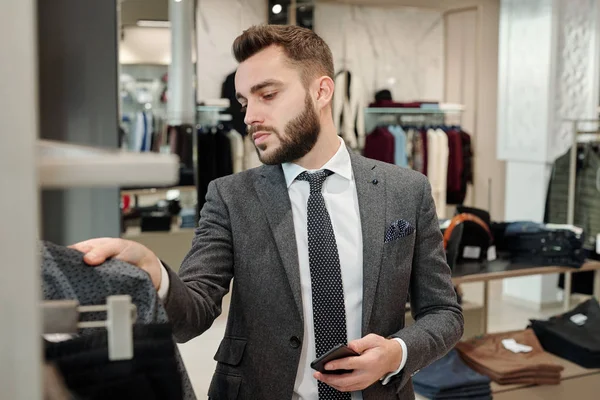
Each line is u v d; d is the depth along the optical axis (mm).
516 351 3129
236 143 5621
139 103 4043
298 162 1484
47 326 729
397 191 1506
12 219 542
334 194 1477
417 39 6656
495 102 6852
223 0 5746
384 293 1427
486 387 2844
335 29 6328
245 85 1393
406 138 6324
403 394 1465
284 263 1411
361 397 1402
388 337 1410
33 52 542
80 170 587
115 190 3693
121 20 3898
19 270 547
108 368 784
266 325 1417
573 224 4965
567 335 3242
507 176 6082
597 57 5719
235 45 1424
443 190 6402
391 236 1449
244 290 1438
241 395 1426
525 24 5801
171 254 4164
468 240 3633
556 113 5676
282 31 1395
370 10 6441
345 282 1430
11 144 538
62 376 756
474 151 6730
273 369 1405
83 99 3494
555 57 5609
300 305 1401
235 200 1478
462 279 3297
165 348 817
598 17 5680
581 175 4969
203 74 5750
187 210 4195
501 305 5695
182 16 4109
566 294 4480
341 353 1250
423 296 1526
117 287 911
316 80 1411
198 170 5508
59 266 896
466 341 3236
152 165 602
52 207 3598
